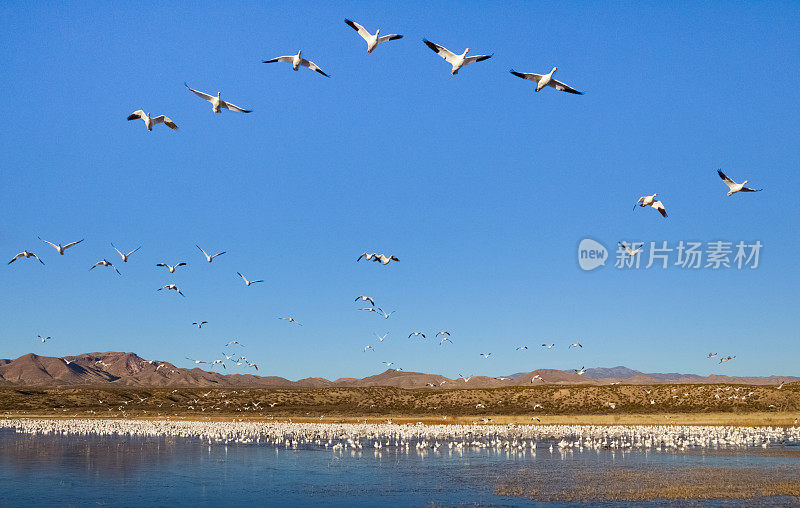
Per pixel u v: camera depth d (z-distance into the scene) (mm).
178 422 94000
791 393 100938
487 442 67125
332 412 116125
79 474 47156
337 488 41094
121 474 47156
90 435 76938
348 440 70125
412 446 64500
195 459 55219
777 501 34406
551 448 58781
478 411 109312
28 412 119000
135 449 62594
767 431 73688
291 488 41281
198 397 135750
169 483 43375
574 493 37375
